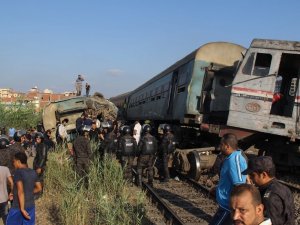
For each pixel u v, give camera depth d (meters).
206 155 12.31
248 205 2.68
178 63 17.28
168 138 12.47
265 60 11.55
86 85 24.28
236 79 11.80
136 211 8.41
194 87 14.48
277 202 3.51
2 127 24.11
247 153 12.74
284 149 11.98
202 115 14.01
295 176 13.11
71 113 22.50
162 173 13.05
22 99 28.36
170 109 17.73
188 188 11.48
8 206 7.76
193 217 8.49
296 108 11.14
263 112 11.41
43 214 8.66
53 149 13.98
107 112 22.95
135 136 16.34
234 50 14.86
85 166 10.71
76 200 7.96
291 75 12.70
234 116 11.73
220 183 5.02
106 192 9.39
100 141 13.88
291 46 11.24
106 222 7.56
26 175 6.09
